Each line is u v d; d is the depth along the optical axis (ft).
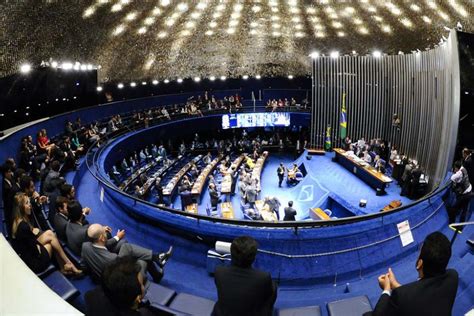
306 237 21.89
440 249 7.69
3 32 41.73
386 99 61.98
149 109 78.64
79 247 15.43
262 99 92.79
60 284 12.28
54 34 50.42
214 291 18.44
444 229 24.25
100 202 30.42
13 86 43.96
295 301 17.24
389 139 61.72
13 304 8.15
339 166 59.98
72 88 58.23
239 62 87.81
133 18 63.62
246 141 83.97
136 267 7.59
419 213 26.16
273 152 85.61
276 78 91.15
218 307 9.16
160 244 22.98
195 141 83.92
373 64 63.41
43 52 49.70
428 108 48.06
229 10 70.69
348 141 64.49
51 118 45.27
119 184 51.01
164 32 72.28
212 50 83.56
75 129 48.06
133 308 7.93
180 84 88.38
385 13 65.82
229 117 84.12
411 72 54.24
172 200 56.95
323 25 75.20
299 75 88.89
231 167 66.44
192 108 81.97
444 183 31.86
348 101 67.21
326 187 51.88
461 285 15.20
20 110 45.37
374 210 42.32
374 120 64.75
